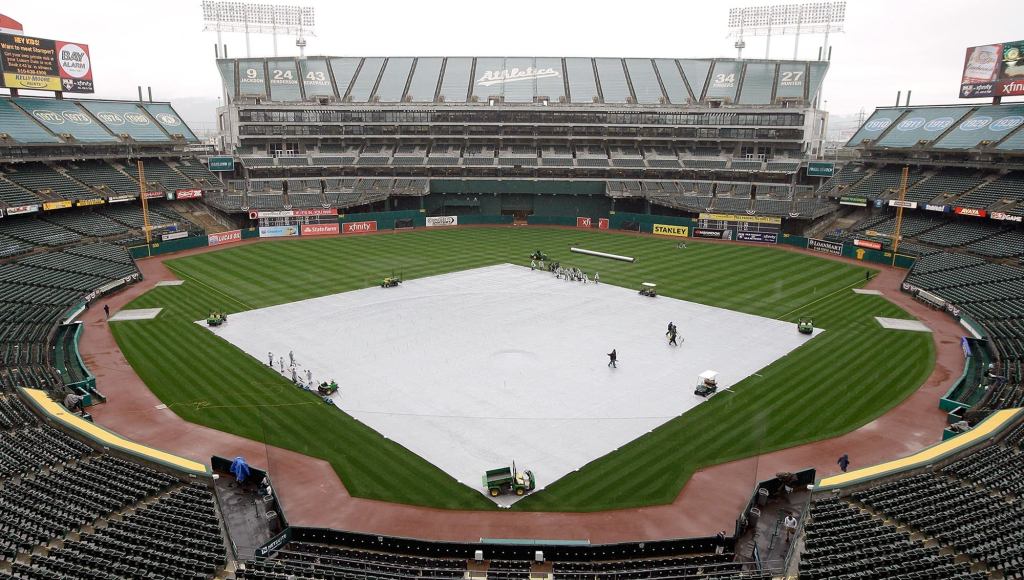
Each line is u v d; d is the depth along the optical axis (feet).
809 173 323.98
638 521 87.10
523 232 324.19
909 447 106.83
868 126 328.49
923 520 78.89
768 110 344.08
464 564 77.00
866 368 140.56
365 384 130.41
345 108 354.95
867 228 281.54
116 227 264.31
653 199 335.47
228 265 240.12
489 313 179.52
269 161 347.97
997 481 88.38
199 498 85.92
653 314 179.83
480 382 131.44
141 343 153.79
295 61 388.78
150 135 315.78
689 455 103.91
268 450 104.83
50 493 83.71
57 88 282.77
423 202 359.25
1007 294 183.73
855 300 197.06
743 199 330.13
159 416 116.47
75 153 279.49
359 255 260.83
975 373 137.39
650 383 131.44
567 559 77.46
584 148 370.53
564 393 126.31
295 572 70.74
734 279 223.92
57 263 215.10
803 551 74.79
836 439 109.50
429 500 91.61
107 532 74.90
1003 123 274.77
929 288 201.67
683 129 351.46
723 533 80.02
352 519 87.04
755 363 142.92
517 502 91.20
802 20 371.56
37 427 104.27
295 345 152.76
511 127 357.82
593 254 261.85
